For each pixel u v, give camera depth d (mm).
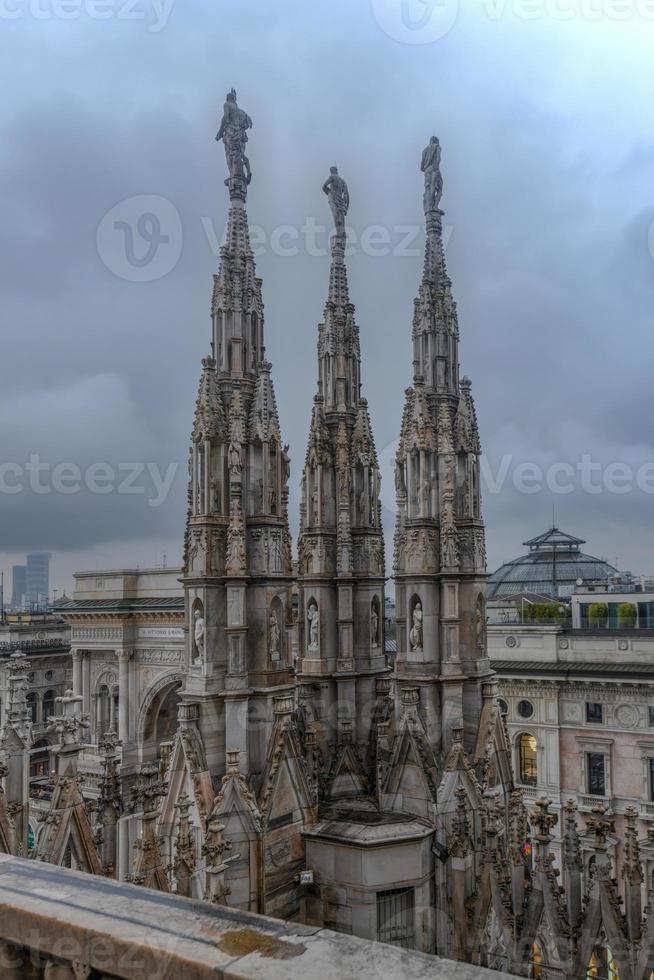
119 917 5223
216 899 14570
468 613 22625
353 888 18703
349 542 23812
